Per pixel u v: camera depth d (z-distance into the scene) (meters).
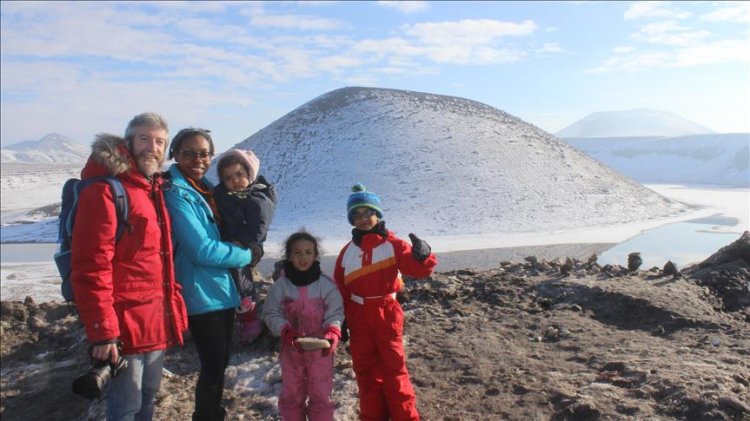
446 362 5.12
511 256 31.50
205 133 3.66
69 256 3.09
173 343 3.31
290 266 3.84
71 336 6.93
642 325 5.95
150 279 3.13
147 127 3.23
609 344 5.34
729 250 8.27
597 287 6.85
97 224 2.91
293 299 3.81
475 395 4.43
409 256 3.79
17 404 5.33
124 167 3.05
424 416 4.18
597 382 4.41
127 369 3.10
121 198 3.02
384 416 3.93
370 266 3.86
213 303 3.48
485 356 5.19
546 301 6.75
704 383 4.07
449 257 31.95
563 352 5.24
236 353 5.51
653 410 3.84
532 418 3.97
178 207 3.38
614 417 3.80
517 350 5.34
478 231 45.41
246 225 3.64
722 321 5.80
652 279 7.47
